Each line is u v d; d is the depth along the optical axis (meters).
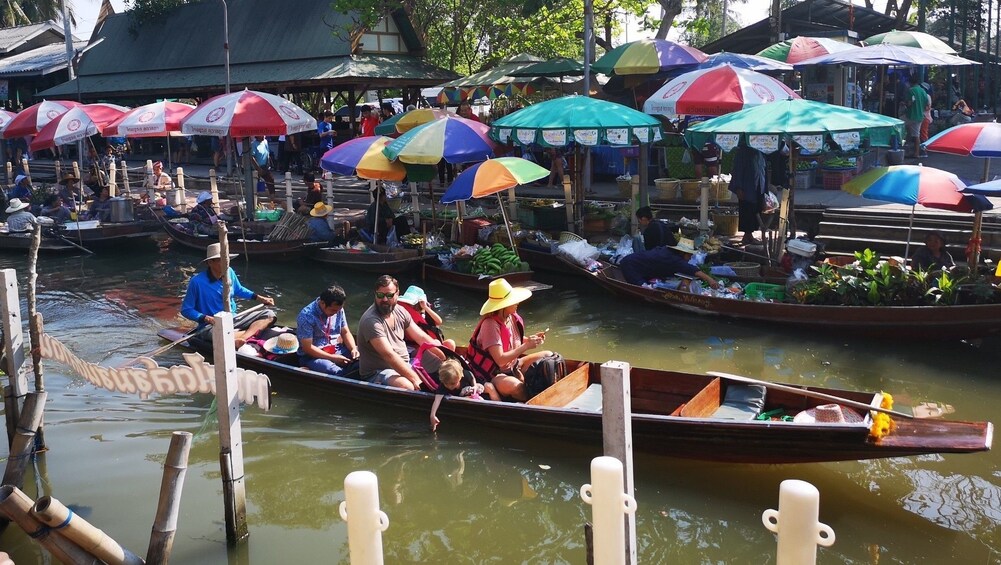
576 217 14.89
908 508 6.47
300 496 6.98
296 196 21.33
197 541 6.35
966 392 8.75
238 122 15.28
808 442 6.40
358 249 14.77
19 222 17.62
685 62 16.75
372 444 7.84
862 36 23.52
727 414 7.19
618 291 12.20
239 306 12.98
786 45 17.66
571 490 6.97
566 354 10.23
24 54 37.69
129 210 18.22
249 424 8.30
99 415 8.66
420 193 19.08
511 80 19.89
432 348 8.48
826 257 12.11
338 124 27.91
